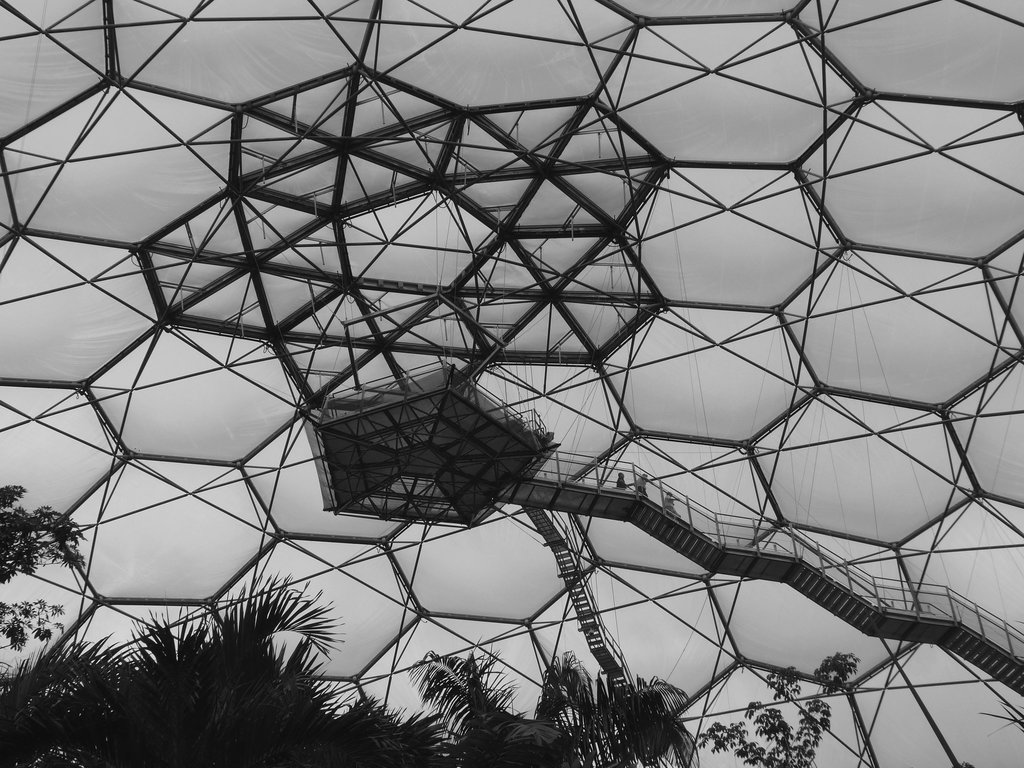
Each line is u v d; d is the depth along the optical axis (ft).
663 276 93.20
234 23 70.08
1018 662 87.86
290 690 31.68
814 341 93.35
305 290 93.45
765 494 102.06
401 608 109.40
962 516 96.17
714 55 74.84
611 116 80.69
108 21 67.82
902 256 85.61
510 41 74.38
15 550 56.24
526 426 90.27
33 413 89.35
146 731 29.43
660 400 100.94
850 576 95.25
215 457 99.09
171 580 102.99
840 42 72.84
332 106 79.61
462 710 47.52
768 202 85.46
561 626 110.32
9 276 80.69
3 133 72.02
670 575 105.60
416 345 99.81
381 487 93.91
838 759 104.73
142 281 86.69
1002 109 74.54
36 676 33.76
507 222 90.33
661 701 43.19
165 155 78.18
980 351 88.89
